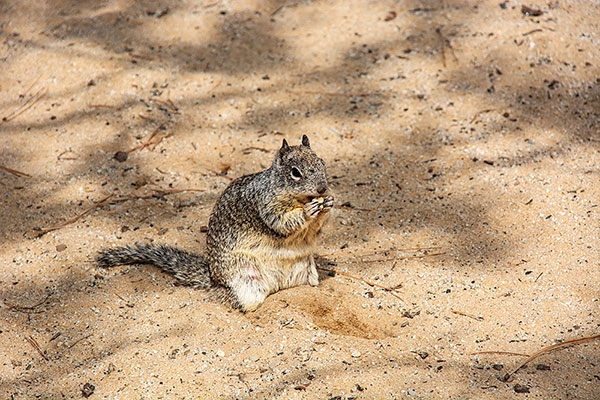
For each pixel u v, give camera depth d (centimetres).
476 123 1446
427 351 881
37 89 1600
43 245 1156
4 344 941
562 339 890
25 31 1792
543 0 1755
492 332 918
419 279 1048
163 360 876
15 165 1381
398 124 1466
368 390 798
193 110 1528
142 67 1653
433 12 1789
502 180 1288
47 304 1019
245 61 1684
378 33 1739
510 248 1115
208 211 1251
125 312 996
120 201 1279
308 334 917
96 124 1489
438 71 1593
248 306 986
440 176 1320
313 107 1530
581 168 1295
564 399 768
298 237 991
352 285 1037
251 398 800
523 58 1577
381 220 1210
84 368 876
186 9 1869
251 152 1407
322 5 1878
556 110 1455
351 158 1384
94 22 1822
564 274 1032
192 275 1065
